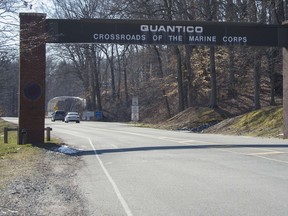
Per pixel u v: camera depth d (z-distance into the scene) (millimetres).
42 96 24672
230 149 21344
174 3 48844
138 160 17875
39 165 17078
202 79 55000
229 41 26703
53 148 23344
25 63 24281
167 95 60906
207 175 13484
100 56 86562
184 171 14453
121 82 96625
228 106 49719
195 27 26266
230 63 52469
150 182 12492
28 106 24688
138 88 79750
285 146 22516
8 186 12125
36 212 9156
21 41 17000
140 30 25594
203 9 46438
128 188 11648
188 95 54750
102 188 11781
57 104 107188
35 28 23016
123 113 81000
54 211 9250
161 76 63250
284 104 28266
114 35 25219
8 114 111812
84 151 22516
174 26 26016
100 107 82750
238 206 9195
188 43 26219
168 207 9273
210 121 44062
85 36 24828
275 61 44531
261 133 31797
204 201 9758
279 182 12055
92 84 84125
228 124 37688
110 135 34812
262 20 40281
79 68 84062
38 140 24938
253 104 48844
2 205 9734
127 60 84812
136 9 46938
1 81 29375
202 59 54219
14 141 28906
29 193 11250
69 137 32688
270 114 34031
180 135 34031
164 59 73062
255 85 43312
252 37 27000
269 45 27234
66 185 12453
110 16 48000
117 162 17516
